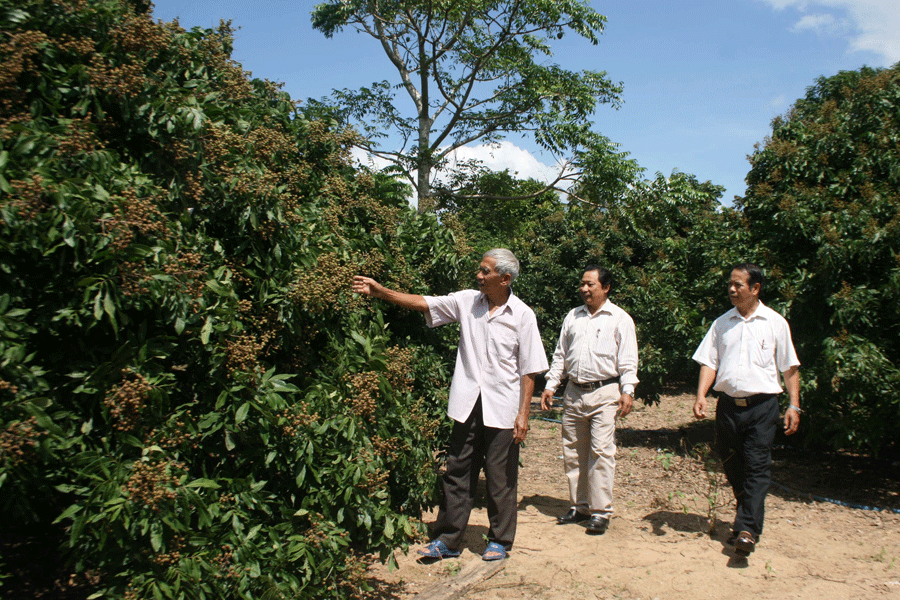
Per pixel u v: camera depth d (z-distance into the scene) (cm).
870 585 356
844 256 524
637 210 1280
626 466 627
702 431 798
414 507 390
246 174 283
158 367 244
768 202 604
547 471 609
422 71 1538
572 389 457
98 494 217
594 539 421
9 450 197
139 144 273
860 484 574
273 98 380
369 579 342
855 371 490
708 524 457
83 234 219
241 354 261
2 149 219
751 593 346
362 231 399
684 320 717
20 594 287
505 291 381
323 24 1572
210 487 250
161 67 290
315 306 290
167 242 243
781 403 546
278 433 279
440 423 429
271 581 252
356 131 399
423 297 386
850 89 631
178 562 232
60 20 250
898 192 545
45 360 236
